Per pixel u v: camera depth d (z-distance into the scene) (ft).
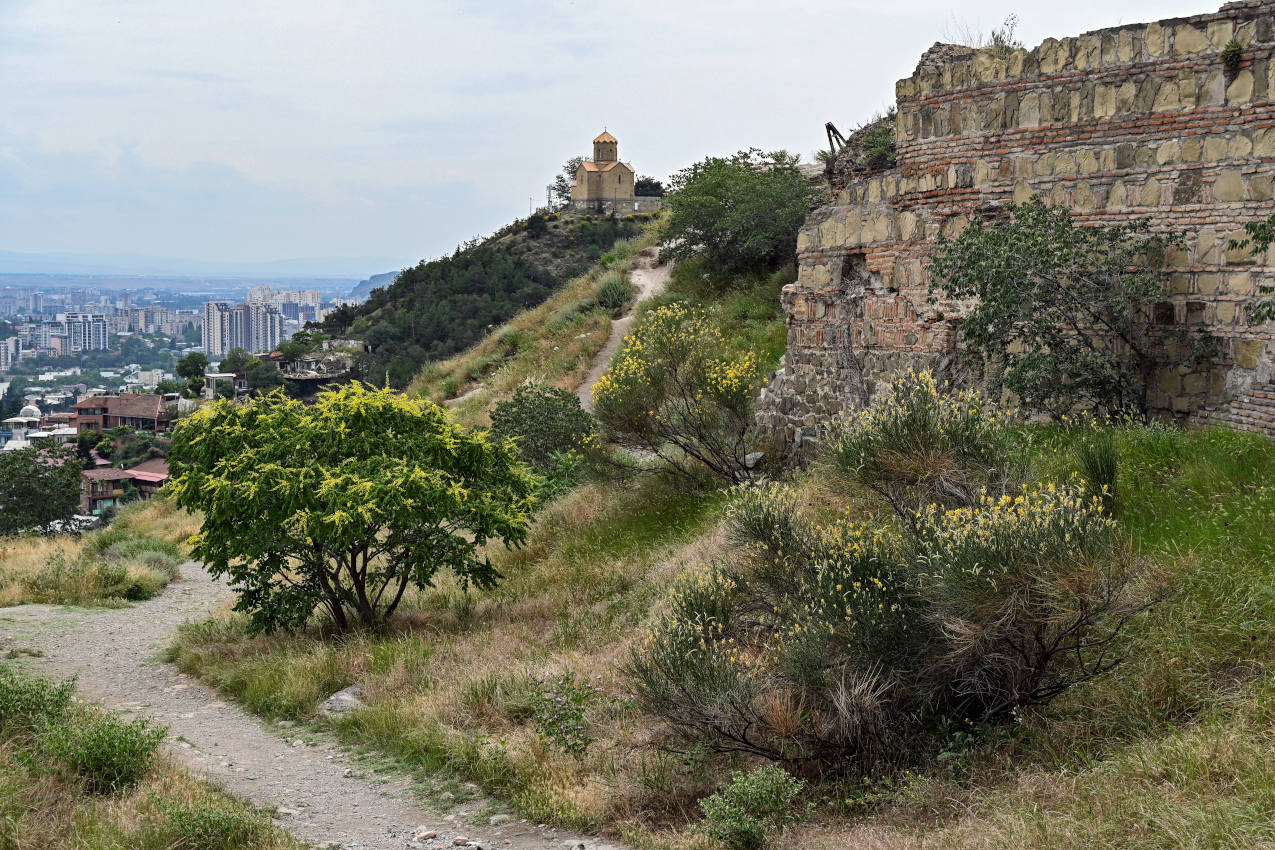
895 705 23.79
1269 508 26.11
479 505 41.93
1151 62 35.78
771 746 24.08
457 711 30.55
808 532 28.40
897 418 29.07
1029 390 35.73
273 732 31.73
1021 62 39.14
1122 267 35.58
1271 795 16.39
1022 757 21.34
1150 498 28.81
